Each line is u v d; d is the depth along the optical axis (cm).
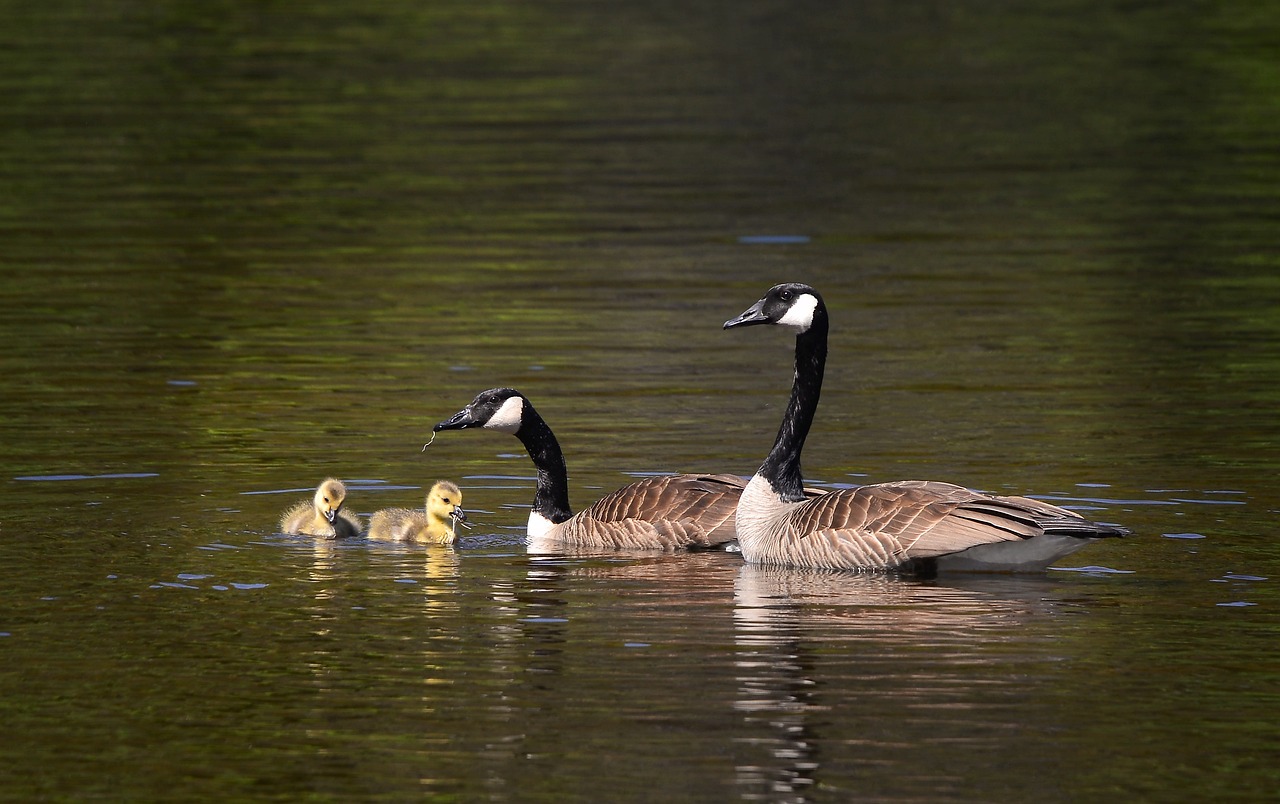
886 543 1319
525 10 5262
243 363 2139
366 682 1085
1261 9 5059
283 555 1391
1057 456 1703
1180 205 3033
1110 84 4097
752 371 2123
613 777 944
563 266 2675
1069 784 931
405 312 2412
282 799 923
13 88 4009
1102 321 2323
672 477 1502
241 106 3900
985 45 4625
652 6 5319
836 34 4831
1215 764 955
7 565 1346
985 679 1077
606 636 1172
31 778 952
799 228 2905
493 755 973
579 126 3722
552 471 1512
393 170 3350
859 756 965
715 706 1039
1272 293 2453
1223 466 1652
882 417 1892
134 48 4525
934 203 3080
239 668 1110
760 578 1337
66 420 1866
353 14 5147
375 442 1806
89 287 2536
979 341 2241
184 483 1622
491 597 1277
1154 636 1158
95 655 1134
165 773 958
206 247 2794
